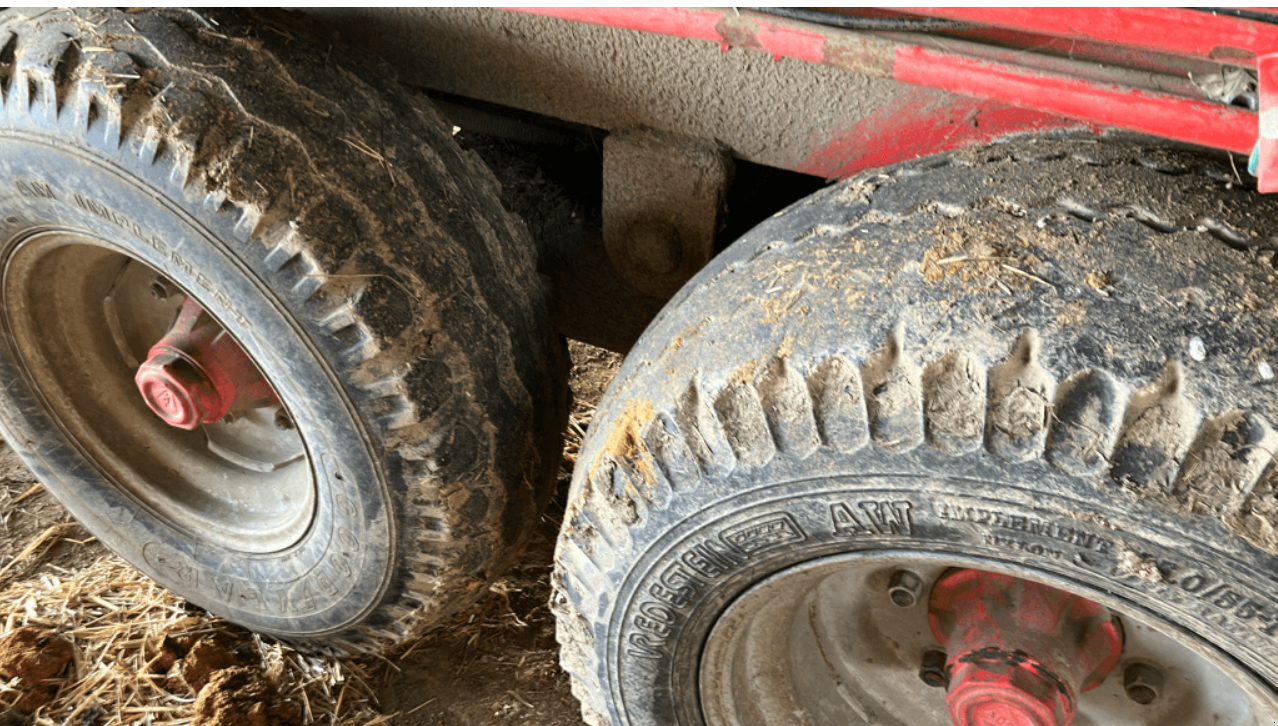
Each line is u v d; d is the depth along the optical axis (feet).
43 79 6.44
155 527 9.57
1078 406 4.37
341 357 6.58
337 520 7.75
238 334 7.03
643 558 5.91
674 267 7.18
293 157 6.28
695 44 6.16
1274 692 4.64
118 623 10.27
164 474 9.70
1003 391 4.50
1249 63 3.74
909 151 6.11
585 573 6.28
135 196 6.55
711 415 5.26
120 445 9.68
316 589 8.52
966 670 6.28
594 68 6.59
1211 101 4.09
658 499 5.61
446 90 7.28
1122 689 6.51
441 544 7.50
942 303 4.74
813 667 7.38
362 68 6.92
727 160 6.54
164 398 8.31
